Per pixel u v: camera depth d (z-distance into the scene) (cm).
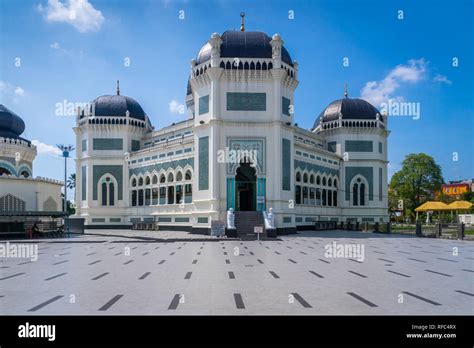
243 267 1323
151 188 3878
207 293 908
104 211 4156
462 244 2325
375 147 4453
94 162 4206
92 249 1978
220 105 3022
